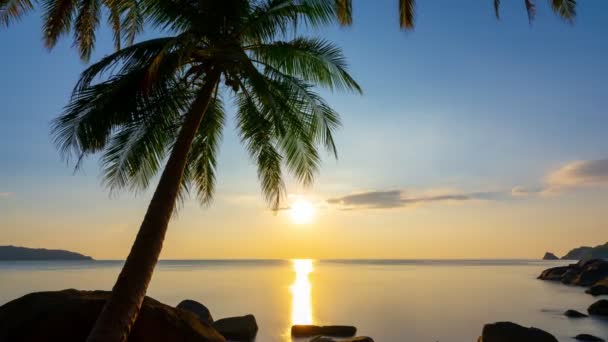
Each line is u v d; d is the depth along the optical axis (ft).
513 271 382.83
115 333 24.39
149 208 28.17
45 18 41.22
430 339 70.64
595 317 94.94
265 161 41.75
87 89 31.12
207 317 71.05
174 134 37.37
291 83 36.50
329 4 35.32
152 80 29.55
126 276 25.94
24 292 144.15
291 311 106.11
